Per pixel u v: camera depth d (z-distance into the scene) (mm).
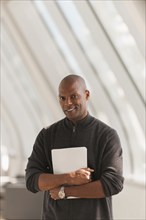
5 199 8953
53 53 9898
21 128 15234
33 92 12703
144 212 6785
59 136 2949
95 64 8781
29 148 15242
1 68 13281
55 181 2803
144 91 7312
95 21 7375
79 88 2826
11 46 11719
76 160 2854
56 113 10547
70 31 8664
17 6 9375
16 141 15469
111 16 7184
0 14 9602
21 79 13164
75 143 2891
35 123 14852
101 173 2848
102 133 2881
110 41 7375
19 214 8852
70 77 2852
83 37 8617
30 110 14594
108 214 2830
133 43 7043
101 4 7043
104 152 2857
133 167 8758
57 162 2895
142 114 7430
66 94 2816
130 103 7492
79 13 7473
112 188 2770
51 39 9805
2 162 12359
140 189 7004
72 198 2809
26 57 10141
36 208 8844
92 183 2768
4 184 10133
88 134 2887
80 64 8812
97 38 7422
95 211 2789
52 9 8516
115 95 8773
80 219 2793
